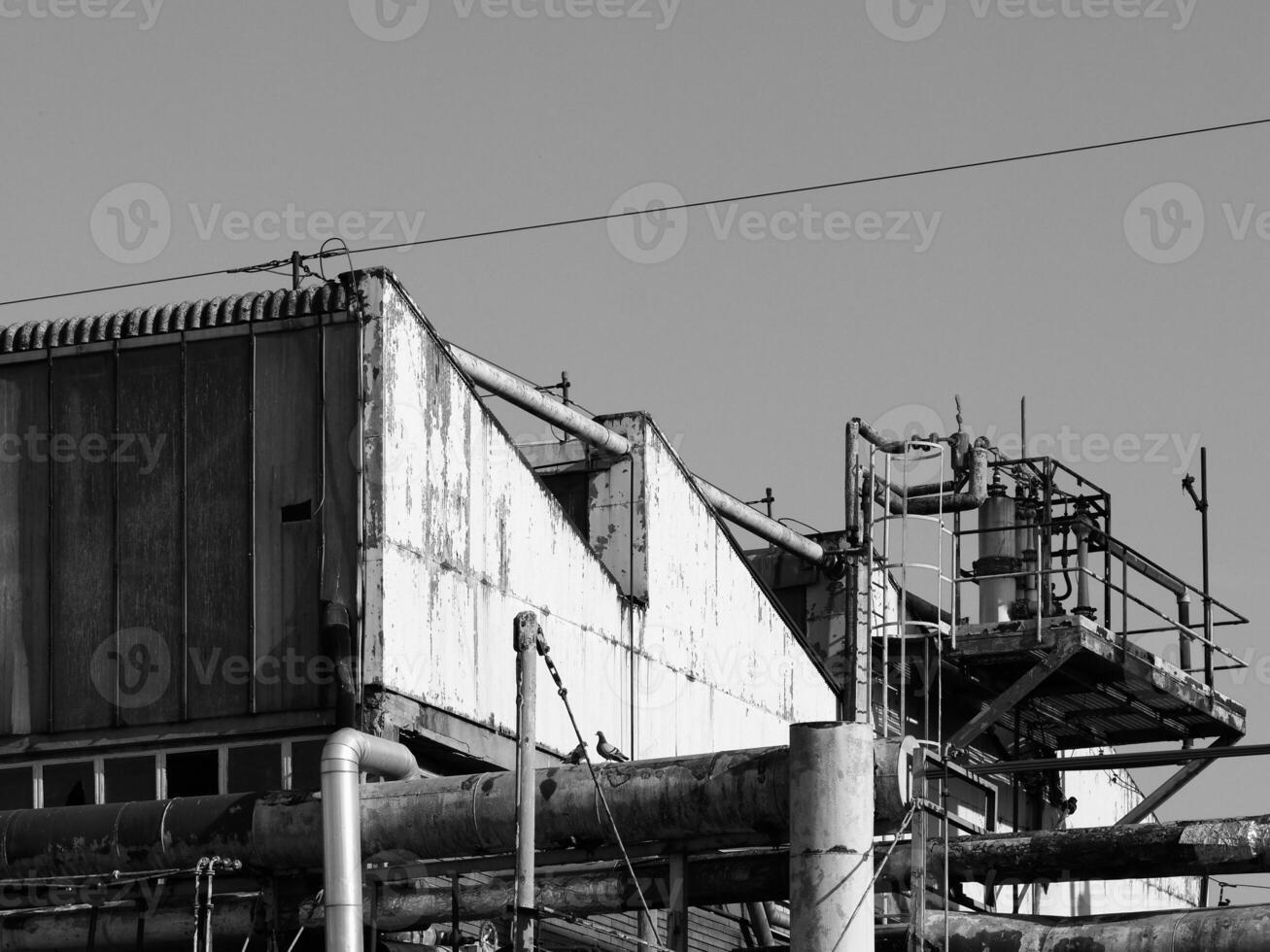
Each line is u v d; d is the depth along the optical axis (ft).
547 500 83.92
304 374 74.84
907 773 59.26
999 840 62.90
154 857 66.23
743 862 64.08
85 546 76.18
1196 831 60.18
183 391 76.13
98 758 74.74
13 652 76.18
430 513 75.56
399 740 72.38
